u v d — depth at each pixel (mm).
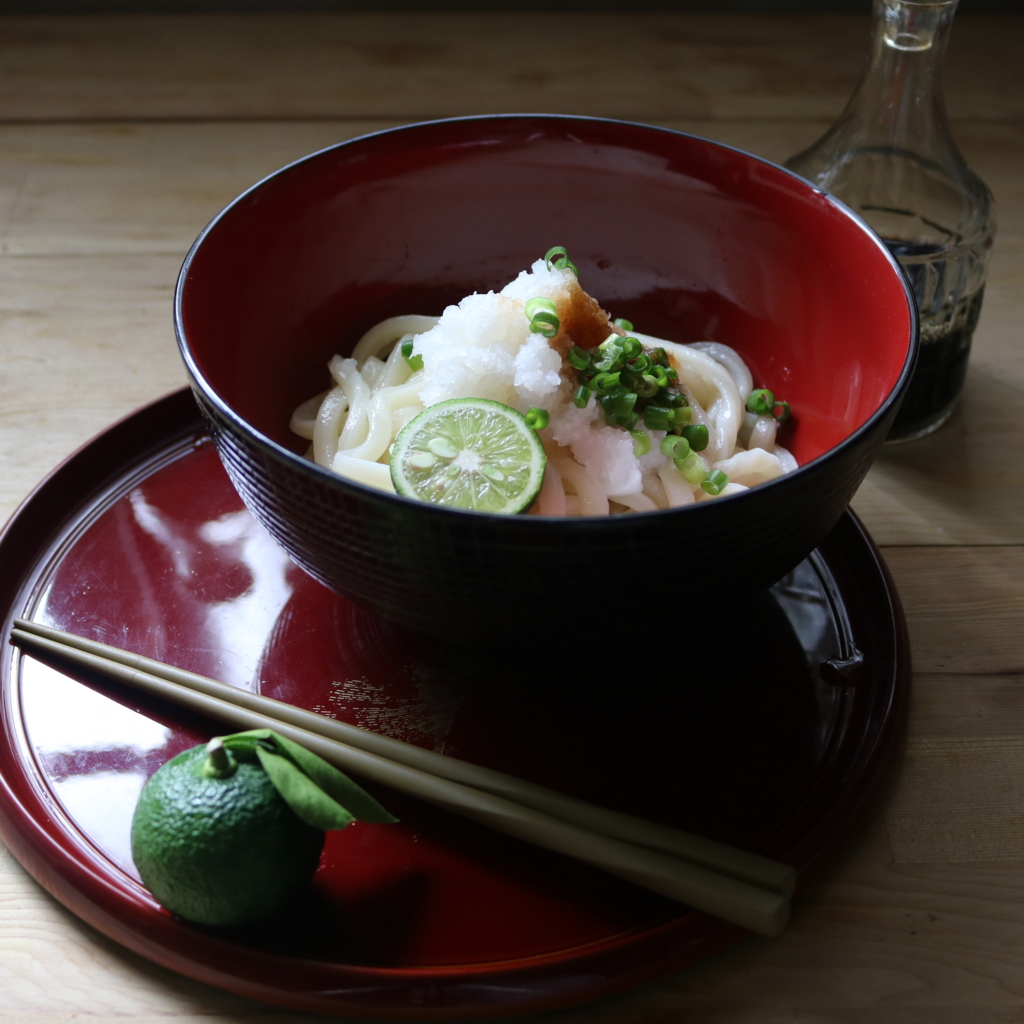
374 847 615
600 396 676
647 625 623
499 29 1083
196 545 704
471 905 602
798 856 607
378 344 743
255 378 707
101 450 729
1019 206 901
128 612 679
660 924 596
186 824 578
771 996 596
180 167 918
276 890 584
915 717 667
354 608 684
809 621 682
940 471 768
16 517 696
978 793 645
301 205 708
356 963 587
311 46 1048
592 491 674
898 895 618
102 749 636
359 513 589
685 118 957
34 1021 588
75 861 602
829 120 962
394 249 742
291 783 583
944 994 596
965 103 980
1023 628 698
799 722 648
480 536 580
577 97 980
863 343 683
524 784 615
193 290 656
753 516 590
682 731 645
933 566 722
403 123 946
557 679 659
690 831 618
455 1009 580
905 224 780
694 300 748
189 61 1021
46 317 829
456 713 649
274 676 660
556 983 583
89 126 943
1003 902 617
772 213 711
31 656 662
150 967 601
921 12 739
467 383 668
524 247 754
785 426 728
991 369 821
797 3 1128
